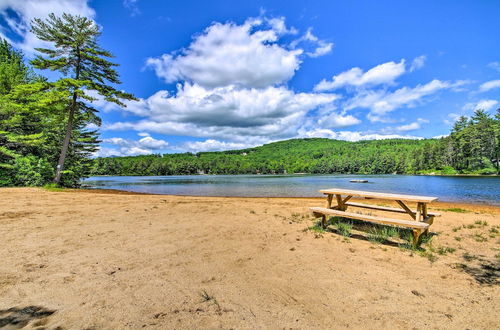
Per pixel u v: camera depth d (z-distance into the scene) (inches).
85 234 182.4
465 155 2839.6
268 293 103.8
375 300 100.8
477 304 99.3
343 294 105.0
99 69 689.6
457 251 165.0
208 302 94.6
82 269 120.4
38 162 643.5
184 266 128.6
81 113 711.1
